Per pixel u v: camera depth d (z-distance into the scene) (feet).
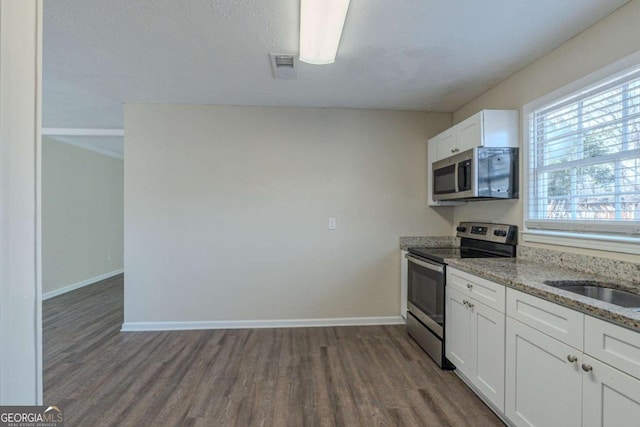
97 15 5.98
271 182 11.08
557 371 4.72
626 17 5.61
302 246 11.18
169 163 10.85
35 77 2.22
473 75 8.50
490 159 8.17
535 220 7.63
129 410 6.55
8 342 2.04
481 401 6.85
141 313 10.88
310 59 7.11
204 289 10.98
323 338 10.14
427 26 6.30
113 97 10.21
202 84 9.19
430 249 10.37
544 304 4.97
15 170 2.08
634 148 5.54
